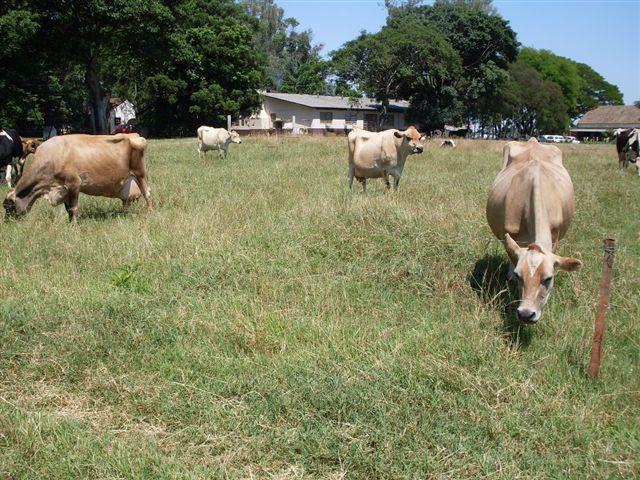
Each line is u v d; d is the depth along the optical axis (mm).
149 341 5145
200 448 3873
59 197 9305
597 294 6129
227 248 7309
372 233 7633
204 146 20328
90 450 3773
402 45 48500
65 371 4707
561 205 5914
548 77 87125
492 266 6750
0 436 3893
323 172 14852
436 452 3777
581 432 3926
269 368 4695
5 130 13562
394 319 5617
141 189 10180
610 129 80562
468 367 4688
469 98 54625
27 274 6664
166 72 44031
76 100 51531
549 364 4785
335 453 3760
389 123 57281
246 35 46875
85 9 32812
